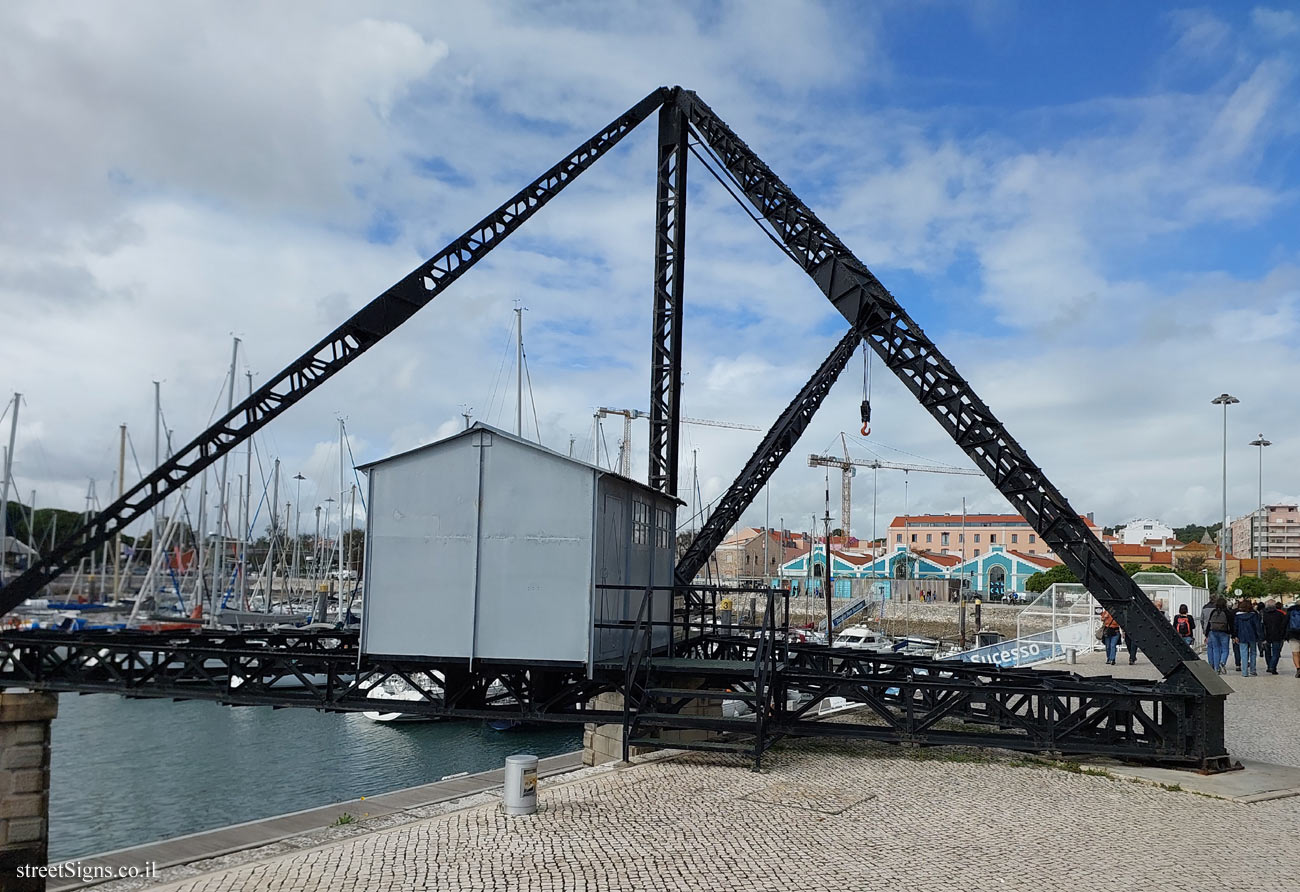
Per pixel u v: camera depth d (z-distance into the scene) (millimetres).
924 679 15273
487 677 15555
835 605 95500
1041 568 117562
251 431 18562
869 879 8453
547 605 14562
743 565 134125
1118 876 8656
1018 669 16047
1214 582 97188
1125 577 14727
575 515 14625
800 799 11445
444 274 20094
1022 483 15906
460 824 10289
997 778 12961
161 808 27844
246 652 15914
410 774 31688
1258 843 9867
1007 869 8828
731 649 20625
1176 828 10469
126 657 18641
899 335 17312
